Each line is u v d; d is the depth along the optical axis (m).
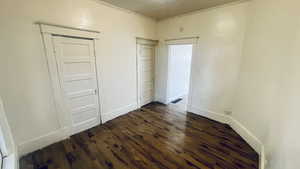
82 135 2.65
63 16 2.23
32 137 2.14
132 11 3.31
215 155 2.12
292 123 1.22
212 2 2.74
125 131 2.83
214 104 3.32
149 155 2.13
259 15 2.21
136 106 4.05
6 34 1.77
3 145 1.58
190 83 3.73
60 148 2.27
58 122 2.41
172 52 4.34
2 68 1.79
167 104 4.51
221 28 2.93
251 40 2.41
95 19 2.66
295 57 1.33
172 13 3.47
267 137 1.86
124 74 3.48
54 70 2.24
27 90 2.02
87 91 2.76
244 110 2.56
